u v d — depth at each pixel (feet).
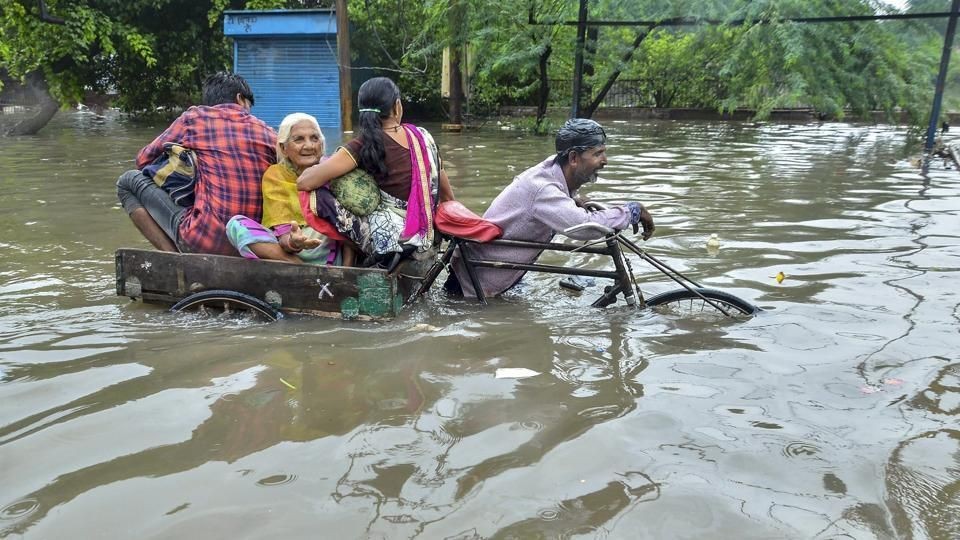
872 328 11.34
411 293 13.05
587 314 12.30
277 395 8.94
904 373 9.61
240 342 10.90
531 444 7.71
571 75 62.75
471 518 6.37
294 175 12.77
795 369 9.78
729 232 18.16
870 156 34.12
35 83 52.60
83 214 20.36
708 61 43.96
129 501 6.62
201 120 13.17
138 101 64.49
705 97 63.36
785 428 8.09
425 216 12.28
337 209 12.09
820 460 7.39
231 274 12.29
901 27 36.50
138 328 11.55
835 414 8.44
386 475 7.08
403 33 55.11
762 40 37.04
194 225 12.86
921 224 18.83
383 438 7.82
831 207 21.27
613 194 23.62
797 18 36.14
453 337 11.13
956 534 6.18
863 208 21.09
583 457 7.42
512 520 6.34
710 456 7.47
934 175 27.84
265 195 12.72
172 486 6.88
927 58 38.45
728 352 10.41
